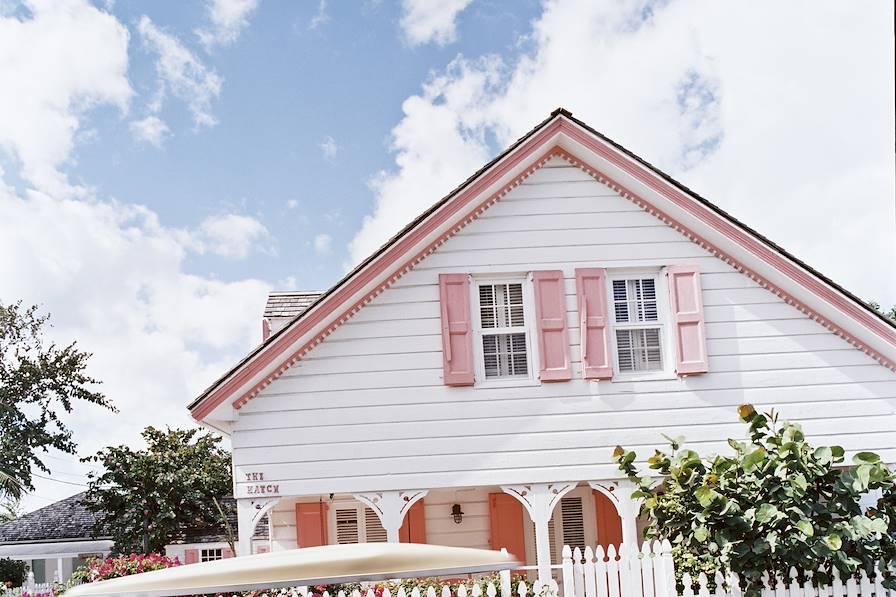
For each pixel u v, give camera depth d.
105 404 37.25
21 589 27.89
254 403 14.64
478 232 15.35
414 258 15.14
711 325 15.45
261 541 29.75
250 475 14.44
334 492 14.49
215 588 7.01
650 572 12.89
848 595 12.78
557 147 15.62
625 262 15.47
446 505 17.27
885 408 15.37
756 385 15.32
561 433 14.94
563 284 15.31
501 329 15.23
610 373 15.03
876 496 16.06
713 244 15.60
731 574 12.72
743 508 12.97
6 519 45.66
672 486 13.58
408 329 14.98
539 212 15.49
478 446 14.79
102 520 32.38
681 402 15.18
